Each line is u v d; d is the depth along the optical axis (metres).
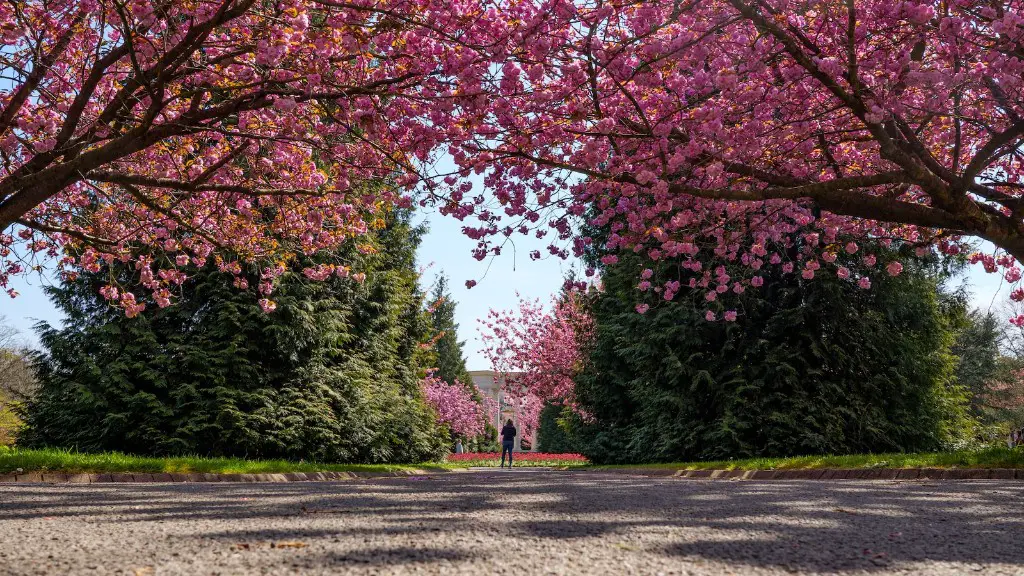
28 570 2.46
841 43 6.94
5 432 18.91
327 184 9.03
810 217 8.56
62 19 7.22
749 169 7.39
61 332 14.45
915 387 16.86
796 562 2.79
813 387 16.30
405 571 2.45
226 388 14.12
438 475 13.03
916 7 6.13
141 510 4.52
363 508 4.65
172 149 8.92
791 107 7.66
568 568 2.56
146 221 9.18
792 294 16.39
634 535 3.41
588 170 7.08
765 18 6.21
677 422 17.12
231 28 7.04
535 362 26.94
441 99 6.38
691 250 8.59
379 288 17.92
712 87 7.21
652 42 6.28
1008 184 7.98
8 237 9.18
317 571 2.44
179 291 15.05
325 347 15.94
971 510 4.92
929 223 7.18
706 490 6.85
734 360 16.72
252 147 8.23
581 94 7.35
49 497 5.64
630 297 19.34
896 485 7.78
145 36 6.77
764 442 16.31
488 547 2.97
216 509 4.58
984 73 7.13
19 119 6.40
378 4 6.36
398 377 19.75
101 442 13.52
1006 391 35.56
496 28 6.28
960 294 18.48
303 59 6.46
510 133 7.12
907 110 7.54
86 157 6.57
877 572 2.62
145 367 13.97
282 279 15.02
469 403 42.53
